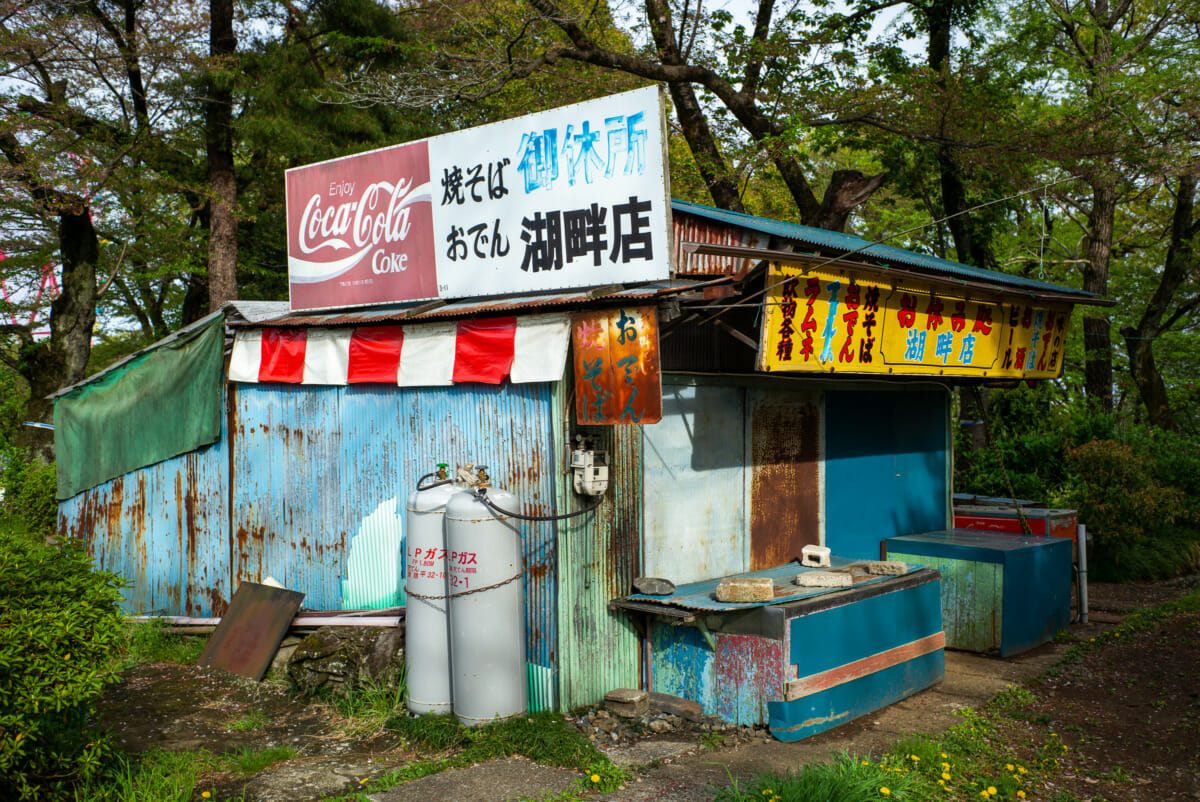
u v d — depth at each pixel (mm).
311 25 18859
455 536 5746
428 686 5992
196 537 8789
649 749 5547
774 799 4445
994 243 20906
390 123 18547
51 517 12078
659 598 6160
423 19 19438
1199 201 20188
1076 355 20125
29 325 18312
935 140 14617
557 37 16359
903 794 4707
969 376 8320
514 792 4840
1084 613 9188
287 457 7965
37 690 4031
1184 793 5020
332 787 4949
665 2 14969
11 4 14914
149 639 8008
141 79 17234
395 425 7078
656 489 6555
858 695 6312
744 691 5984
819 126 15039
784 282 5582
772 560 7453
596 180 5875
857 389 8391
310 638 6719
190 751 5516
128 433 9406
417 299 7074
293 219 8062
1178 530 13016
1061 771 5359
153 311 23062
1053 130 14227
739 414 7207
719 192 15242
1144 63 16906
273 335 8023
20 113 15273
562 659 5930
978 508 10383
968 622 8055
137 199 17359
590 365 5734
